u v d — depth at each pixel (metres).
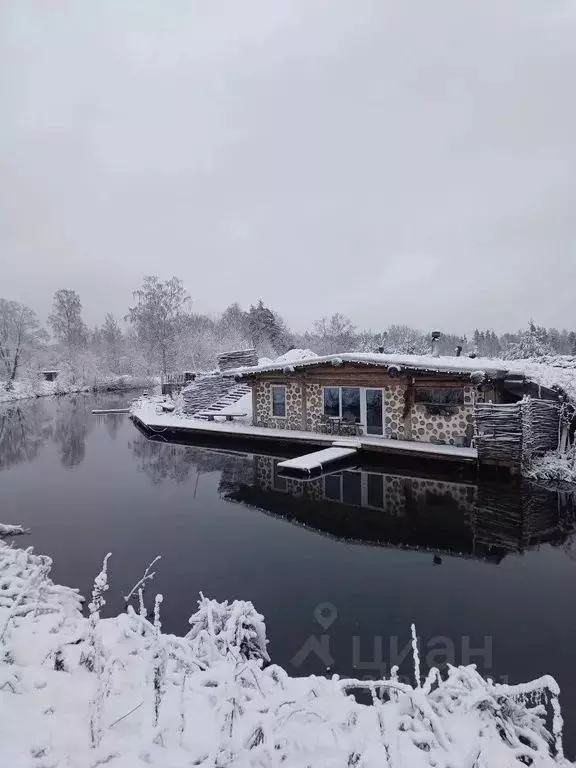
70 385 47.59
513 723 2.87
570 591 6.13
